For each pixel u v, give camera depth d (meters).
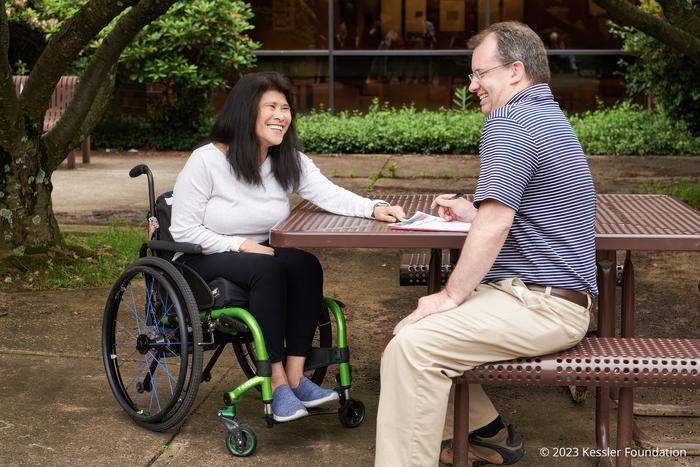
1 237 5.83
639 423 3.76
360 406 3.71
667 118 12.53
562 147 3.01
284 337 3.51
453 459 3.13
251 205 3.67
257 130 3.61
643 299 5.55
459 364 2.97
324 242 3.17
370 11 14.45
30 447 3.47
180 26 12.20
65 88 10.90
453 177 10.41
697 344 3.13
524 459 3.43
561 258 3.04
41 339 4.74
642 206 3.82
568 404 3.99
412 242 3.15
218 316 3.49
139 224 7.71
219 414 3.43
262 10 14.50
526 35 3.14
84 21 5.42
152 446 3.51
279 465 3.35
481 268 2.97
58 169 11.09
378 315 5.33
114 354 3.82
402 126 12.90
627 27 12.67
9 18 11.88
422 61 14.52
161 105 13.32
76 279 5.74
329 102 14.66
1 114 5.59
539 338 2.96
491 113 3.10
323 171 10.91
